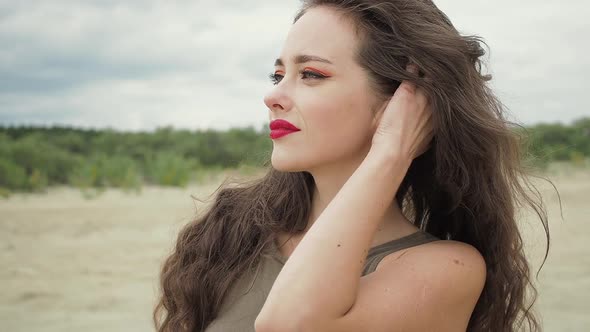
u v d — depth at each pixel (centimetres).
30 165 1736
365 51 176
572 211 1145
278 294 154
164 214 1145
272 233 197
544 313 523
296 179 201
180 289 200
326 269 155
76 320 537
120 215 1143
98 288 646
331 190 186
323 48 175
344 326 156
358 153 182
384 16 176
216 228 204
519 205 211
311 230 162
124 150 2277
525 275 204
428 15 182
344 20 178
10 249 845
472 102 182
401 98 176
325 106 174
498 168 192
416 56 177
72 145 2270
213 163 2225
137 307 580
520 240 202
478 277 179
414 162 202
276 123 178
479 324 202
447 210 204
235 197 212
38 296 619
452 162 188
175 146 2339
